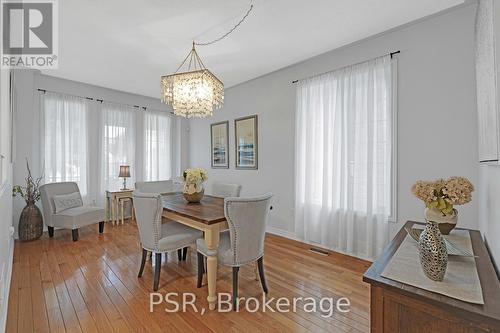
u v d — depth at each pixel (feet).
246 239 6.81
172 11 7.43
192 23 8.12
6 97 6.45
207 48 9.97
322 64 11.05
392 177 9.02
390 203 9.11
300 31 8.73
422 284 3.12
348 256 10.10
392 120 8.97
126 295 7.22
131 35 8.84
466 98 7.56
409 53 8.62
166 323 6.01
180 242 7.88
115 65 11.70
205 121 17.97
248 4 7.16
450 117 7.85
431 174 8.22
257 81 13.97
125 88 15.44
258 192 14.07
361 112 9.68
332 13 7.66
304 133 11.66
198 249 7.52
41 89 13.12
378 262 3.82
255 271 8.18
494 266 3.88
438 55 8.04
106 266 9.16
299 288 7.64
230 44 9.66
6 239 7.22
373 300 3.29
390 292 3.14
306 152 11.44
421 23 8.36
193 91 8.61
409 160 8.67
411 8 7.45
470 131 7.50
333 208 10.59
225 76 13.53
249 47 9.93
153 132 17.95
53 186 12.63
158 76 13.23
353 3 7.16
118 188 16.03
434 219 5.33
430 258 3.22
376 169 9.30
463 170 7.61
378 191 9.26
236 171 15.47
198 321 6.09
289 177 12.53
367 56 9.64
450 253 4.09
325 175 10.77
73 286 7.70
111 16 7.64
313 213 11.32
